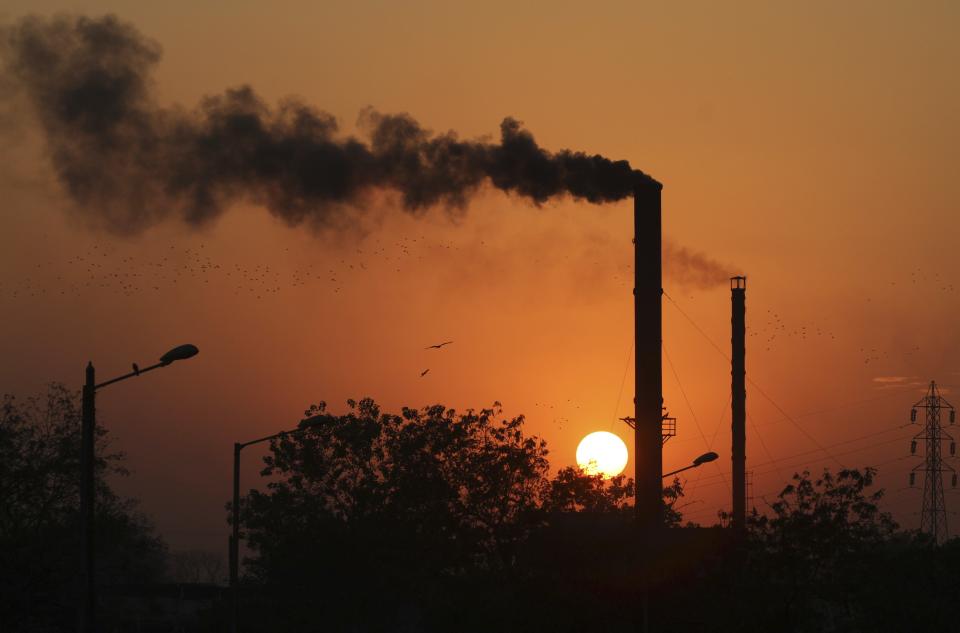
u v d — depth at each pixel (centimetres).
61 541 17812
